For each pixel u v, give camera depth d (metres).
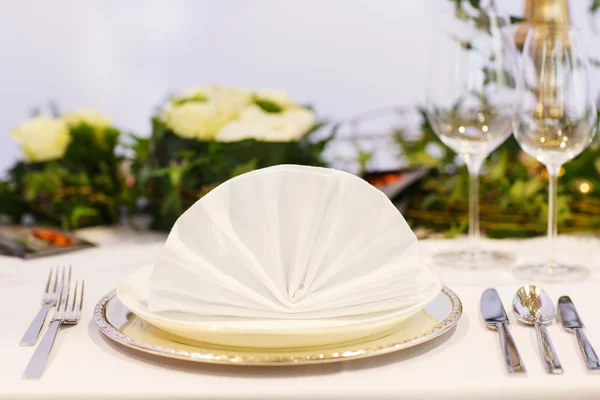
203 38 3.39
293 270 0.81
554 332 0.84
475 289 0.98
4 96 3.20
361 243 0.82
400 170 1.71
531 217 1.37
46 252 1.22
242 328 0.75
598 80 1.30
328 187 0.81
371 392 0.73
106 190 1.56
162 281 0.81
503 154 1.43
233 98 1.44
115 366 0.77
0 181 1.58
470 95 1.11
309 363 0.73
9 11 3.18
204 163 1.40
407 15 3.29
